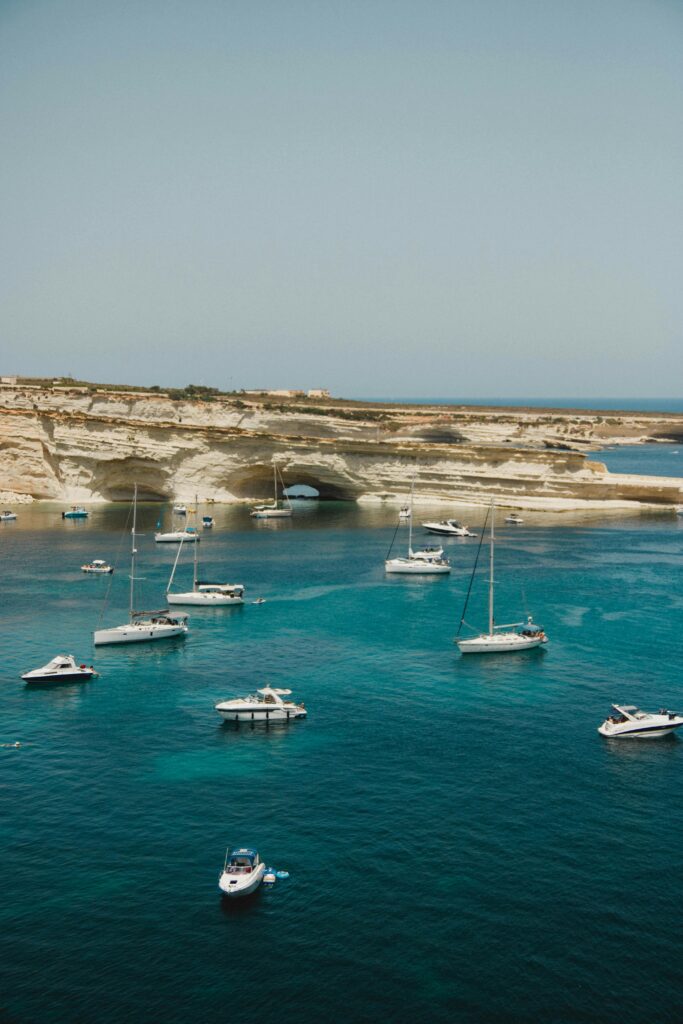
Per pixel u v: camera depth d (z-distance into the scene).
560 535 120.19
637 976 30.69
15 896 35.06
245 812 41.66
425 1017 28.91
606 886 35.66
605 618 75.62
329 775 45.53
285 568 98.38
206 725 52.72
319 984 30.39
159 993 30.00
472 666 63.41
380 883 35.91
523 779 44.97
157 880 36.16
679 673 61.25
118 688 59.44
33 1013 29.09
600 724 52.41
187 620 77.06
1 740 50.50
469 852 38.06
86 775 45.75
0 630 73.31
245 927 33.28
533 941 32.44
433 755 47.94
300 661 65.12
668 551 107.25
